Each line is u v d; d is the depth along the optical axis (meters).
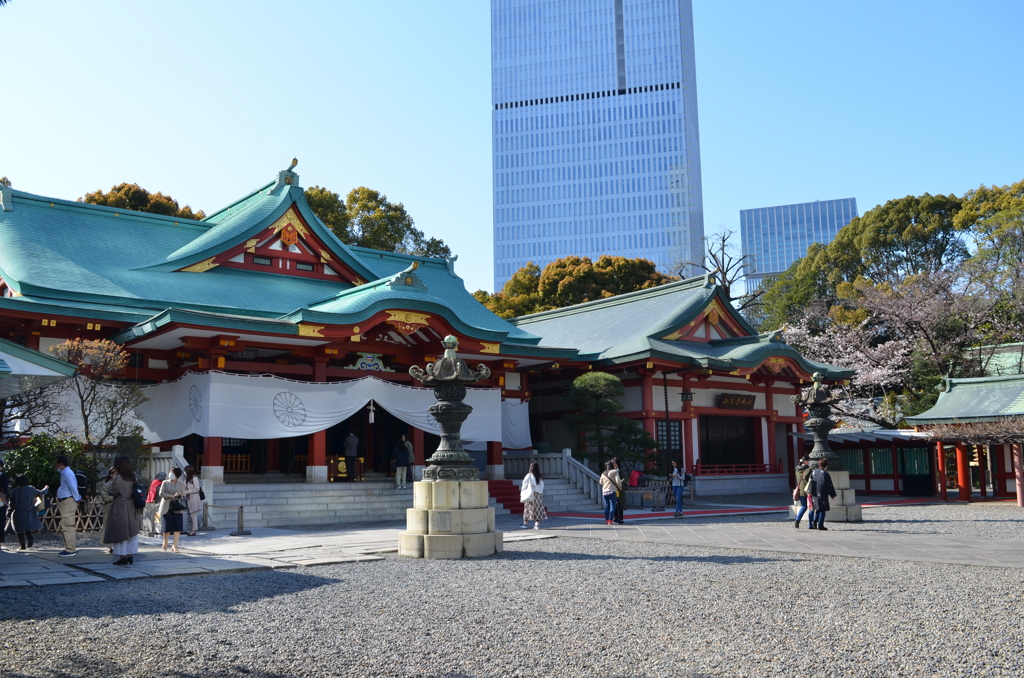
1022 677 7.10
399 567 13.87
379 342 29.67
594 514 26.84
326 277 33.25
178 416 25.92
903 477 36.50
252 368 26.42
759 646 8.15
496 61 171.38
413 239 56.06
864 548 16.22
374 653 7.99
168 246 32.12
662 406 35.84
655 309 40.38
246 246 31.17
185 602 10.52
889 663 7.52
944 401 33.78
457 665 7.58
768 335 38.34
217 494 23.17
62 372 13.23
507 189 166.62
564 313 46.69
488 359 31.83
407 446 27.38
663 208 159.00
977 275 47.06
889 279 55.22
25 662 7.60
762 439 39.94
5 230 28.20
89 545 17.28
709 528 21.14
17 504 16.30
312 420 26.25
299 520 24.05
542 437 39.44
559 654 7.93
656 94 163.25
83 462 20.86
